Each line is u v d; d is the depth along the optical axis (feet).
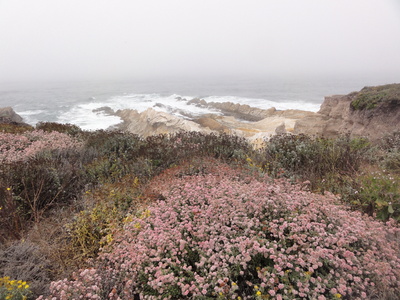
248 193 12.07
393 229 9.76
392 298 7.61
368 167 17.69
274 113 124.16
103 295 8.77
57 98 245.86
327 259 8.41
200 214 11.27
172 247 9.78
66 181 17.46
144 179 17.74
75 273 9.59
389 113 29.89
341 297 7.78
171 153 21.34
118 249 9.99
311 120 45.37
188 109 157.48
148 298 8.17
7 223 12.87
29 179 16.06
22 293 8.39
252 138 36.01
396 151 20.13
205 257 9.16
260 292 7.48
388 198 12.25
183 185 14.84
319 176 16.85
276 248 8.95
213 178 15.31
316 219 10.59
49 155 21.45
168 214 11.77
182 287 8.09
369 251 8.55
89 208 14.28
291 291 7.44
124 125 96.22
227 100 215.72
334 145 19.89
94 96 261.44
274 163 18.11
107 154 23.07
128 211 13.44
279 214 10.96
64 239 12.24
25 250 11.06
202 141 24.03
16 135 27.76
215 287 7.64
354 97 38.47
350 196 13.79
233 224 10.75
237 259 8.61
